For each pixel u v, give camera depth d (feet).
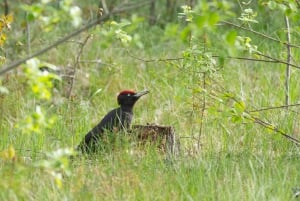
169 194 36.17
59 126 46.73
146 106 52.29
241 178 37.88
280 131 39.65
